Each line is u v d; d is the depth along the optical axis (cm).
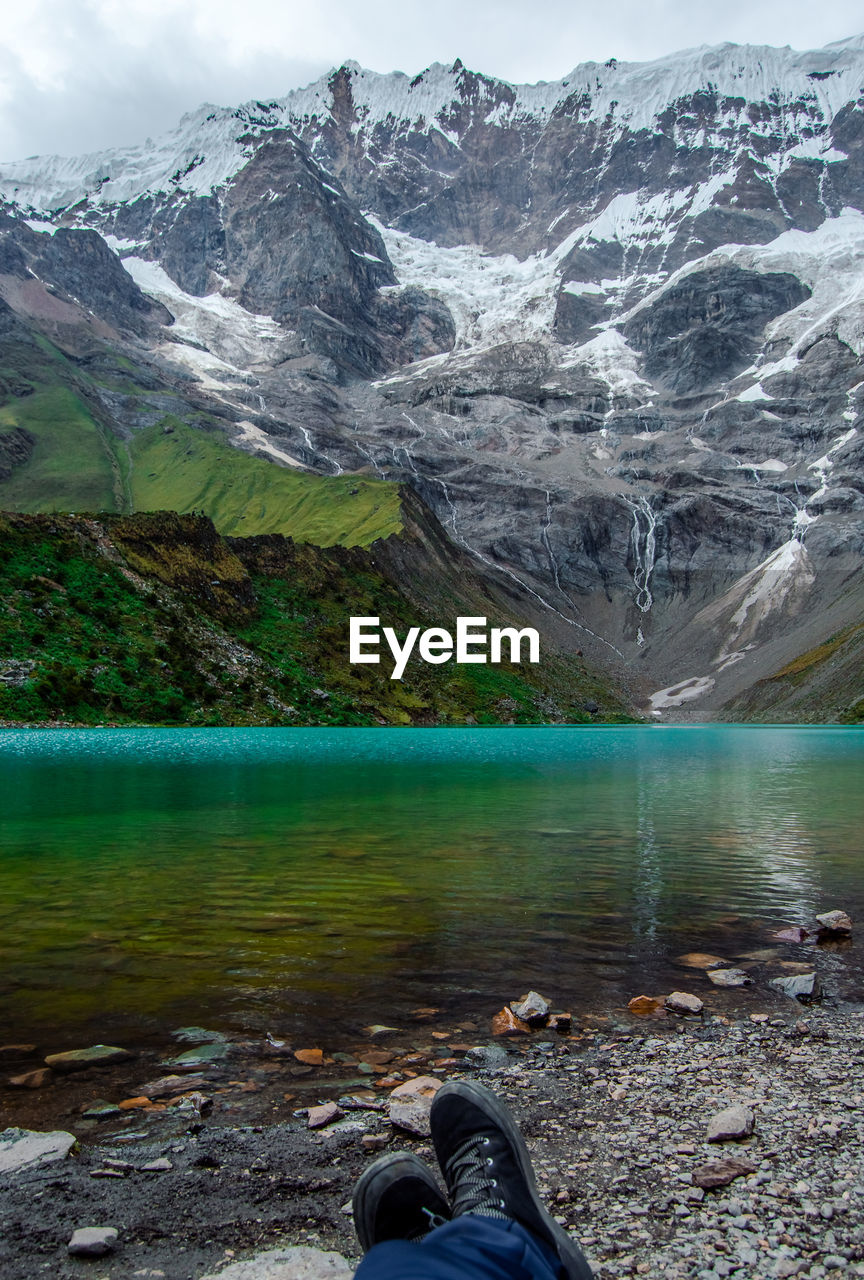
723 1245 546
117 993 1060
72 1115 726
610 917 1506
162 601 11438
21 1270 500
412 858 2097
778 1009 1057
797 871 1980
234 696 10388
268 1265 503
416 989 1098
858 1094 809
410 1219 456
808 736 12706
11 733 7800
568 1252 431
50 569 10488
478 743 8950
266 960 1215
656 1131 723
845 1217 584
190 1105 744
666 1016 1024
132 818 2809
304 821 2767
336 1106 739
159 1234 543
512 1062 873
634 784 4434
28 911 1507
